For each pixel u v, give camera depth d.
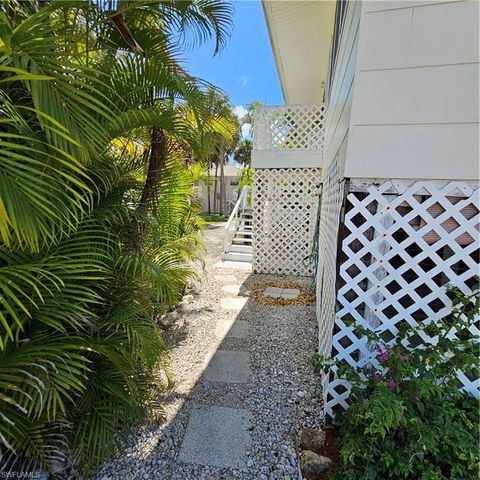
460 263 1.85
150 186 2.22
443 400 1.51
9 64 1.17
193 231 4.42
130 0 1.64
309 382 2.54
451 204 1.64
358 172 1.72
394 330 1.82
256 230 6.07
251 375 2.64
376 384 1.55
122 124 1.71
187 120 1.99
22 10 1.46
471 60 1.51
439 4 1.49
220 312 4.10
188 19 2.02
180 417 2.10
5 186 1.14
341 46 2.80
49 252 1.54
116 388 1.71
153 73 1.81
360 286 1.88
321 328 2.84
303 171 5.75
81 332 1.67
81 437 1.58
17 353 1.33
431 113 1.59
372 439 1.40
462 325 1.59
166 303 2.62
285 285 5.31
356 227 1.80
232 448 1.83
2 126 1.29
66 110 1.29
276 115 5.72
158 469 1.68
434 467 1.37
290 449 1.83
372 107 1.64
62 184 1.35
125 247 2.08
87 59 1.69
